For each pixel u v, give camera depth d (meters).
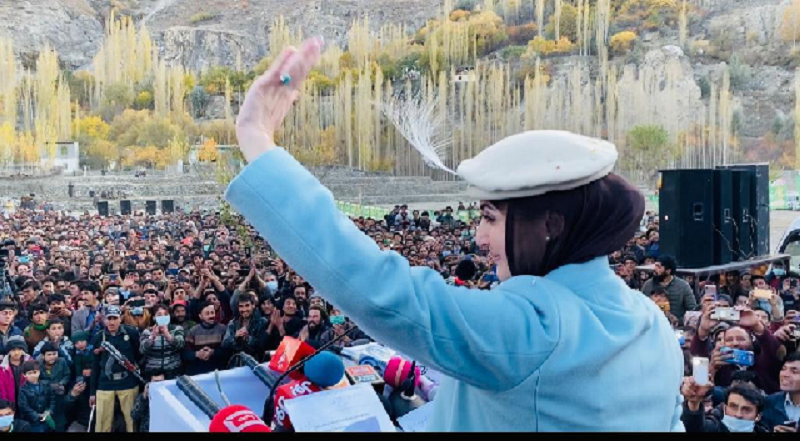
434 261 12.88
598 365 1.15
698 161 28.95
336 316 7.38
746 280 10.16
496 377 1.13
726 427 4.01
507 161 1.22
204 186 25.05
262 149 1.17
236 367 2.20
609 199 1.24
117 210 23.66
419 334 1.08
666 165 28.52
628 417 1.18
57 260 14.46
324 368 1.89
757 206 11.86
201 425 1.67
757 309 6.50
